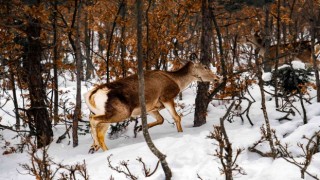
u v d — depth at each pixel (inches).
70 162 275.3
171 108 328.8
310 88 423.8
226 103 441.1
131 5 488.4
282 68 398.0
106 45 457.7
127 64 416.2
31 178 247.9
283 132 274.8
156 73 326.6
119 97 298.7
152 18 438.0
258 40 571.5
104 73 430.3
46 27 401.7
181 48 565.6
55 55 433.7
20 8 354.6
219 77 373.1
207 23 350.9
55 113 401.1
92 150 303.6
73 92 673.6
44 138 220.1
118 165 238.2
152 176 210.7
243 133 281.0
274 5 423.8
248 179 199.8
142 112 194.9
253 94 447.2
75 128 336.5
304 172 184.9
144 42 424.2
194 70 347.3
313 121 277.4
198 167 219.8
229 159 177.9
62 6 403.5
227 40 652.7
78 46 339.0
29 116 379.9
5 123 506.0
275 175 189.5
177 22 439.2
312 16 351.6
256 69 290.7
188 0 417.4
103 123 301.0
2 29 387.2
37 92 362.0
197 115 351.3
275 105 376.5
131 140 327.9
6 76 418.0
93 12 459.8
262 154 231.5
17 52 417.4
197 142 261.3
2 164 306.2
